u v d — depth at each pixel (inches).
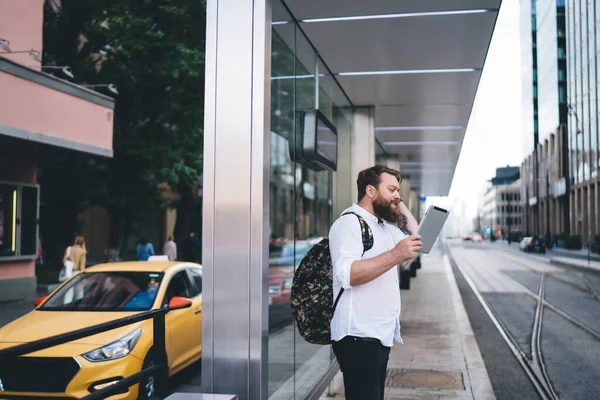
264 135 137.6
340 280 114.4
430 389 240.8
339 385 255.0
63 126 558.6
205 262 138.3
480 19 223.9
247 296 135.6
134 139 841.5
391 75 300.5
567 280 872.3
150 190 940.6
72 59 875.4
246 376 134.7
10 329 227.9
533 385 255.0
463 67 286.5
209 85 140.6
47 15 854.5
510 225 6141.7
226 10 140.7
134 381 119.3
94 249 1638.8
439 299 573.3
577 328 419.5
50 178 915.4
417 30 236.1
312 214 240.8
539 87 3489.2
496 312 506.3
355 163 364.2
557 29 2859.3
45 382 204.7
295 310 123.6
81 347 209.3
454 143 524.4
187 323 271.0
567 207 2844.5
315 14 216.8
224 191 138.3
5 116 485.4
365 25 229.9
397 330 128.0
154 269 280.5
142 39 784.3
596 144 2228.1
